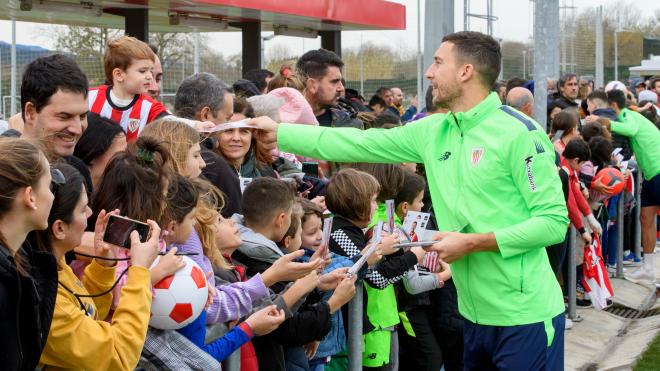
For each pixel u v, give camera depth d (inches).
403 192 193.8
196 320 115.9
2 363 85.4
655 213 379.9
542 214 145.9
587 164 328.5
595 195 325.7
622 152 400.8
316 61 234.5
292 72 237.0
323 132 163.5
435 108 263.6
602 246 372.5
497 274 148.7
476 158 148.3
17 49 441.1
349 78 605.0
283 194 144.9
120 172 114.0
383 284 161.9
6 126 180.7
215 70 501.0
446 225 153.6
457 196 151.3
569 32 762.8
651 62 978.7
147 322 100.6
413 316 193.6
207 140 167.5
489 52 150.0
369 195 163.3
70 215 99.4
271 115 189.8
